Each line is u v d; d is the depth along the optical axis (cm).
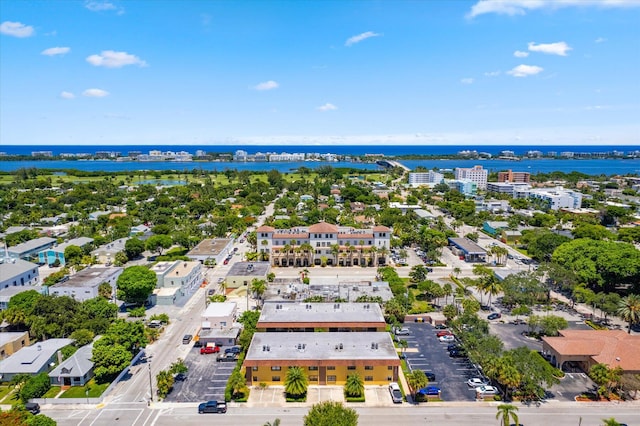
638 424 7688
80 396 8506
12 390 8844
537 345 10781
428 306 13438
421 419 7838
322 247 18188
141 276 13075
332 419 6650
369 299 12644
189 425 7681
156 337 11181
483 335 9944
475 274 15975
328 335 10069
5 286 13725
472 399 8494
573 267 14600
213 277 16438
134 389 8850
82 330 10369
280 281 15125
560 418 7869
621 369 8706
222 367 9769
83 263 17262
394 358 9006
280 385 9012
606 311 11781
